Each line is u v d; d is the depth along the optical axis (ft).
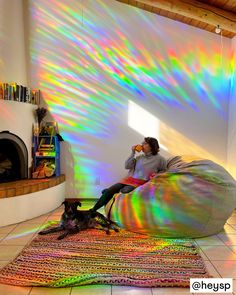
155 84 14.61
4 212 11.18
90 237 10.09
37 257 8.46
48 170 13.85
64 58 14.46
